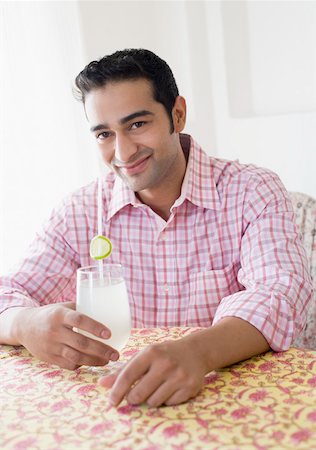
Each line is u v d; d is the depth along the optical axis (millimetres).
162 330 1102
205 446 670
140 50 1185
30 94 2357
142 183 1218
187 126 2568
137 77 1126
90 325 905
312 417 717
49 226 1408
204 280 1329
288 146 2184
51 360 952
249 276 1173
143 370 801
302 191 2162
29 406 811
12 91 2314
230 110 2408
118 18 2514
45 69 2383
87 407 796
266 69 2234
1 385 889
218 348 870
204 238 1340
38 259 1355
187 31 2479
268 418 724
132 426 733
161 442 688
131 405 793
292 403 758
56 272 1367
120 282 942
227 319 953
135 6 2539
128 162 1179
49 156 2420
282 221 1239
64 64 2416
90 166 2514
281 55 2166
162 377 791
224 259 1338
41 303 1332
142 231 1364
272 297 994
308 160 2113
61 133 2438
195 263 1344
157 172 1213
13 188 2348
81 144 2486
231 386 825
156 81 1157
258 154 2324
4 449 699
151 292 1376
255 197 1294
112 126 1149
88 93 1151
